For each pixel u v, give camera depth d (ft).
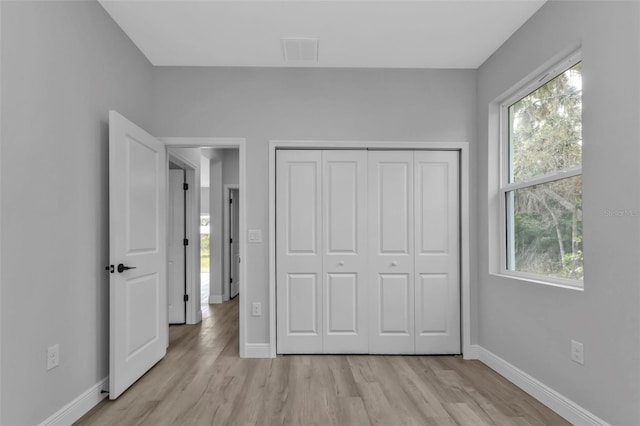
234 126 11.77
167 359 11.26
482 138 11.49
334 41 10.28
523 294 9.27
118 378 8.57
